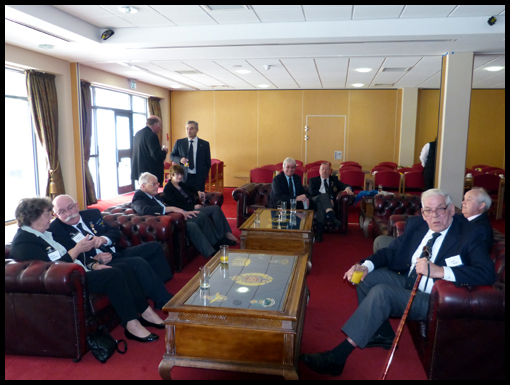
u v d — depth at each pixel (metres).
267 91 11.02
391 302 2.20
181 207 4.53
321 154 11.06
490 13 4.60
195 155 5.56
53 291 2.28
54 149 6.71
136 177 5.29
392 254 2.65
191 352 2.14
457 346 2.04
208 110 11.37
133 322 2.64
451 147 5.88
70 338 2.36
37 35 5.00
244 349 2.08
